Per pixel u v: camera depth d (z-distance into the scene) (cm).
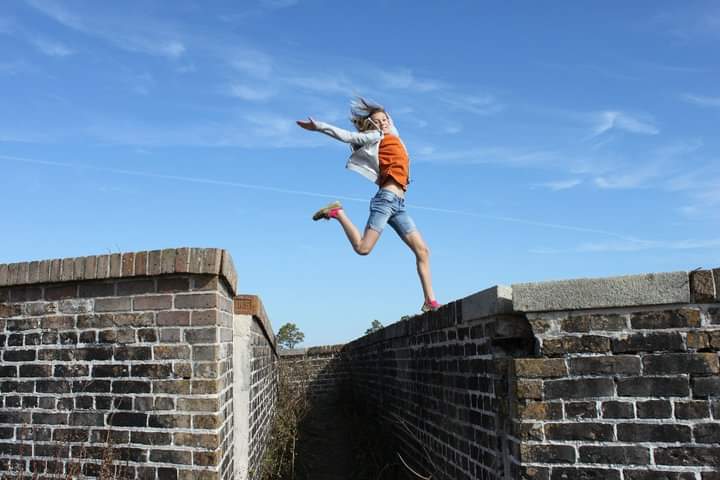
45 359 518
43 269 521
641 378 377
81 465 495
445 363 592
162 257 496
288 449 927
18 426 513
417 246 607
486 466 462
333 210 580
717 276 365
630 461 372
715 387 366
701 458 363
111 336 507
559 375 388
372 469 816
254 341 780
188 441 482
